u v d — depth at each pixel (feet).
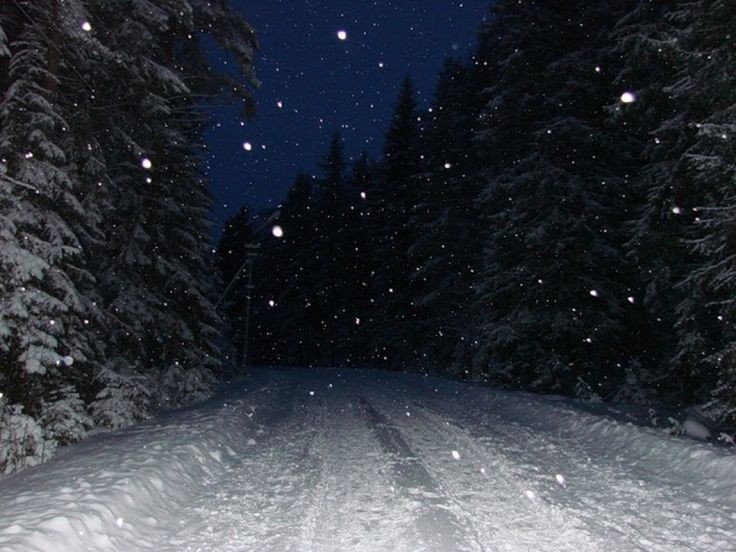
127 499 21.81
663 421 45.70
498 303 75.25
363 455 33.63
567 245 64.44
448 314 115.75
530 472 29.58
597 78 66.90
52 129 35.78
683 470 29.14
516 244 71.31
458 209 112.57
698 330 45.01
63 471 26.11
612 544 19.39
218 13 48.96
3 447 29.50
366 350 179.73
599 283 65.00
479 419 48.96
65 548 17.10
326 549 18.94
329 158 209.15
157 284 60.08
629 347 67.77
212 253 77.87
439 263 114.52
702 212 45.75
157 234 59.57
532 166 68.85
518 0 72.38
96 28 40.24
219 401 56.18
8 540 16.44
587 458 33.12
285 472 29.68
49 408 34.12
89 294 44.86
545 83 68.33
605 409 52.70
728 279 35.47
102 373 43.88
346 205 201.46
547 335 66.39
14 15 37.88
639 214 63.46
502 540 19.71
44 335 33.45
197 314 64.64
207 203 66.33
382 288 162.50
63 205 37.29
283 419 49.21
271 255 229.45
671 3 50.01
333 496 25.02
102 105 44.04
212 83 52.80
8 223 32.53
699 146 38.01
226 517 22.38
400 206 156.87
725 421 36.40
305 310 203.41
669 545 19.34
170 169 60.80
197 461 30.01
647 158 51.13
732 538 19.98
